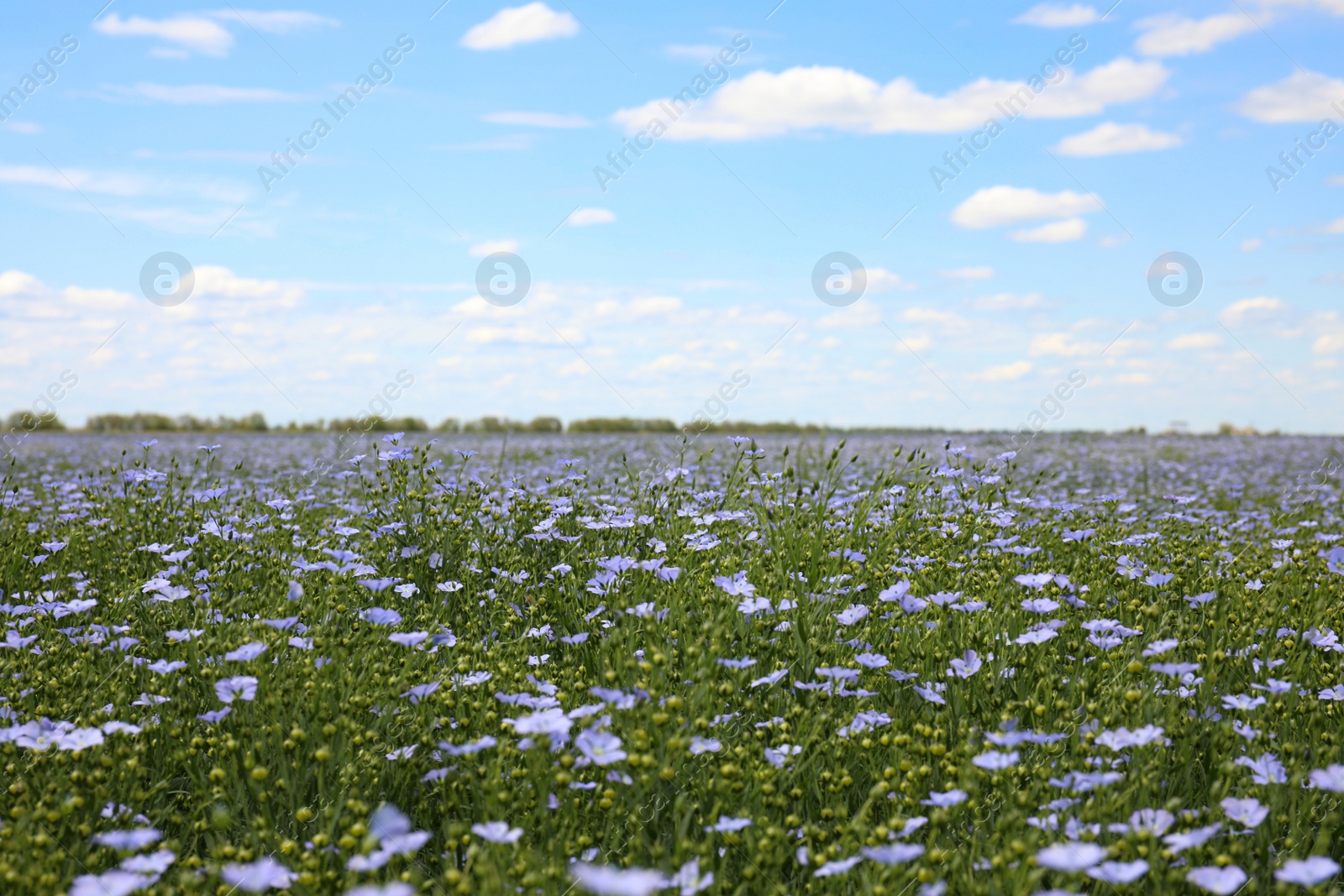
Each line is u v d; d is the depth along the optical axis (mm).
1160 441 22766
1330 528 7289
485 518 5266
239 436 25016
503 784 2578
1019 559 4570
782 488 4828
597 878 1825
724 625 3297
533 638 3838
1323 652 3547
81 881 2031
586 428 30578
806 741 2672
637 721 2746
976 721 2963
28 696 3133
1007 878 2076
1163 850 2207
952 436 22141
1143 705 2889
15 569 4668
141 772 2666
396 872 2328
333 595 3791
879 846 2164
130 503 5551
